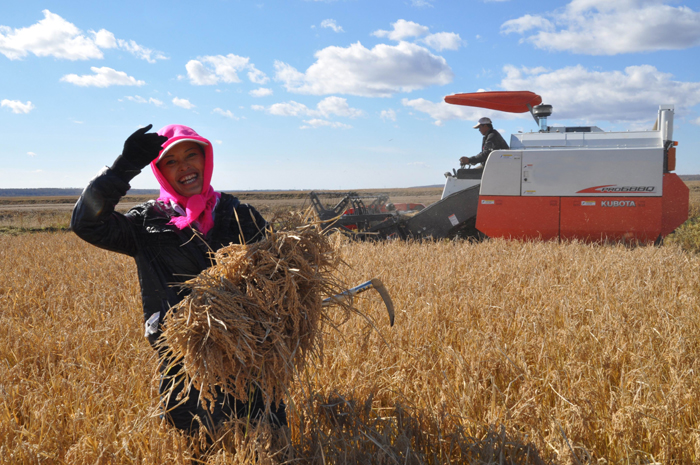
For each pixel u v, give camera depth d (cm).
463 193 1145
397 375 342
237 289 229
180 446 246
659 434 267
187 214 257
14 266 889
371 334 409
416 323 438
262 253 235
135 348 405
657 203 968
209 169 269
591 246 898
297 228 249
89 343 416
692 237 1293
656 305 477
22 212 3856
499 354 361
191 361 224
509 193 1061
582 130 1145
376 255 826
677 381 311
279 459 245
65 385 345
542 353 361
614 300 504
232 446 246
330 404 299
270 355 234
